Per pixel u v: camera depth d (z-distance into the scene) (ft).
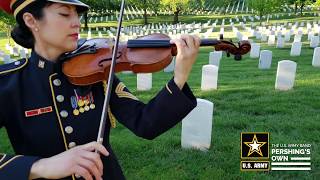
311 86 33.60
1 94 5.85
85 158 4.94
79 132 6.10
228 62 53.42
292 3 193.16
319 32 91.04
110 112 6.41
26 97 6.02
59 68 6.26
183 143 19.75
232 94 31.81
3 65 6.31
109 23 189.47
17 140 6.07
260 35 88.07
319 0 148.77
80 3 5.93
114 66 6.27
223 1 215.10
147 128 5.97
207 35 100.94
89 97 6.31
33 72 6.15
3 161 5.17
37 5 5.77
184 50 5.73
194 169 17.12
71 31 5.91
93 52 6.66
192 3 197.57
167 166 17.54
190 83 38.29
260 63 46.32
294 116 24.59
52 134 5.98
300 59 53.62
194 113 19.19
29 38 6.22
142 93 33.71
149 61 6.76
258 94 31.30
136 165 17.92
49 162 5.03
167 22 183.42
